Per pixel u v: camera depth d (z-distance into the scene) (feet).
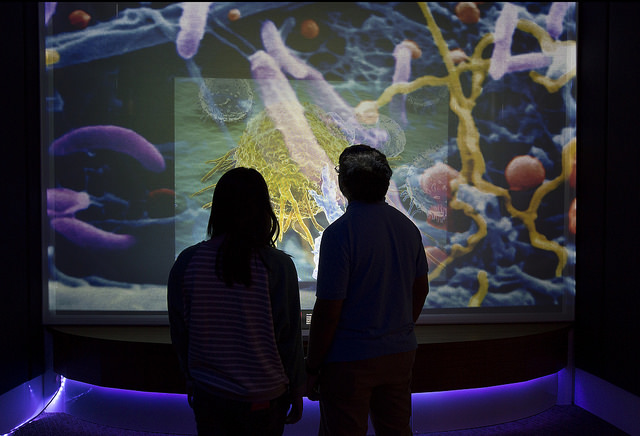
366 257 5.33
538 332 9.86
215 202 4.77
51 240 10.32
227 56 10.40
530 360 9.64
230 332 4.52
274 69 10.43
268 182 10.42
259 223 4.74
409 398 5.79
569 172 10.69
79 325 10.38
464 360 9.16
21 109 9.65
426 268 5.92
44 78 10.22
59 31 10.23
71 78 10.28
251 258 4.61
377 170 5.61
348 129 10.49
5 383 8.95
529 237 10.71
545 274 10.75
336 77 10.47
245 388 4.45
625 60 9.25
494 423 9.57
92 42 10.28
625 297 9.20
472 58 10.57
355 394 5.35
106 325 10.41
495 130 10.64
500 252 10.71
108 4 10.28
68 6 10.24
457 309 10.71
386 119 10.52
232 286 4.53
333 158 10.48
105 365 9.28
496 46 10.59
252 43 10.41
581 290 10.48
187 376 4.81
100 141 10.34
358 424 5.44
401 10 10.50
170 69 10.36
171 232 10.43
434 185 10.59
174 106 10.37
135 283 10.45
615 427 9.42
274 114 10.44
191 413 9.25
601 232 9.87
